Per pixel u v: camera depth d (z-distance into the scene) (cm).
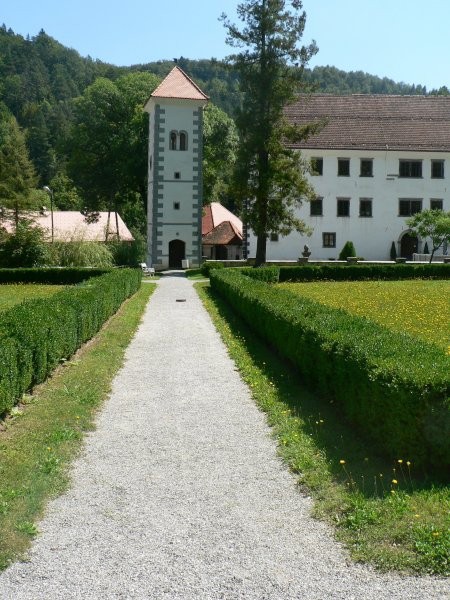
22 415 1086
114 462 887
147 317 2458
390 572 590
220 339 1936
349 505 718
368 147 5622
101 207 7450
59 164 11594
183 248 5412
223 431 1029
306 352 1271
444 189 5703
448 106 6081
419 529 645
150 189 5519
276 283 4047
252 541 654
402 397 809
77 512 723
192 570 599
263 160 4528
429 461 796
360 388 955
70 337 1534
